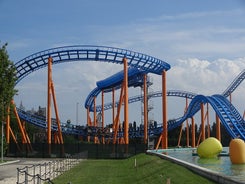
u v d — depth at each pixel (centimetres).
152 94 11719
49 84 8188
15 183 3578
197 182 2783
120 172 4638
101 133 10231
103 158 7475
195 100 9788
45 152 7775
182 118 10862
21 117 9312
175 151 8319
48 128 8044
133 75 10175
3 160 6719
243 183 2184
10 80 6162
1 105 6069
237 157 4672
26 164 5941
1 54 6003
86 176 4203
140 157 6444
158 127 10838
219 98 9262
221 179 2519
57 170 4544
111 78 10838
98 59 8456
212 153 5647
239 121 8506
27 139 9362
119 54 8369
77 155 7388
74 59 8431
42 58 8362
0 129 6856
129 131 10812
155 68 8781
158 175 3609
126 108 8156
